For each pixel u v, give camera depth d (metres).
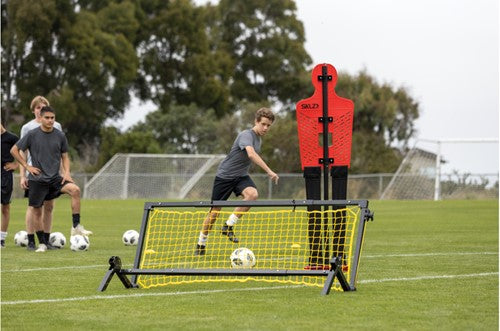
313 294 10.70
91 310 9.69
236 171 16.31
